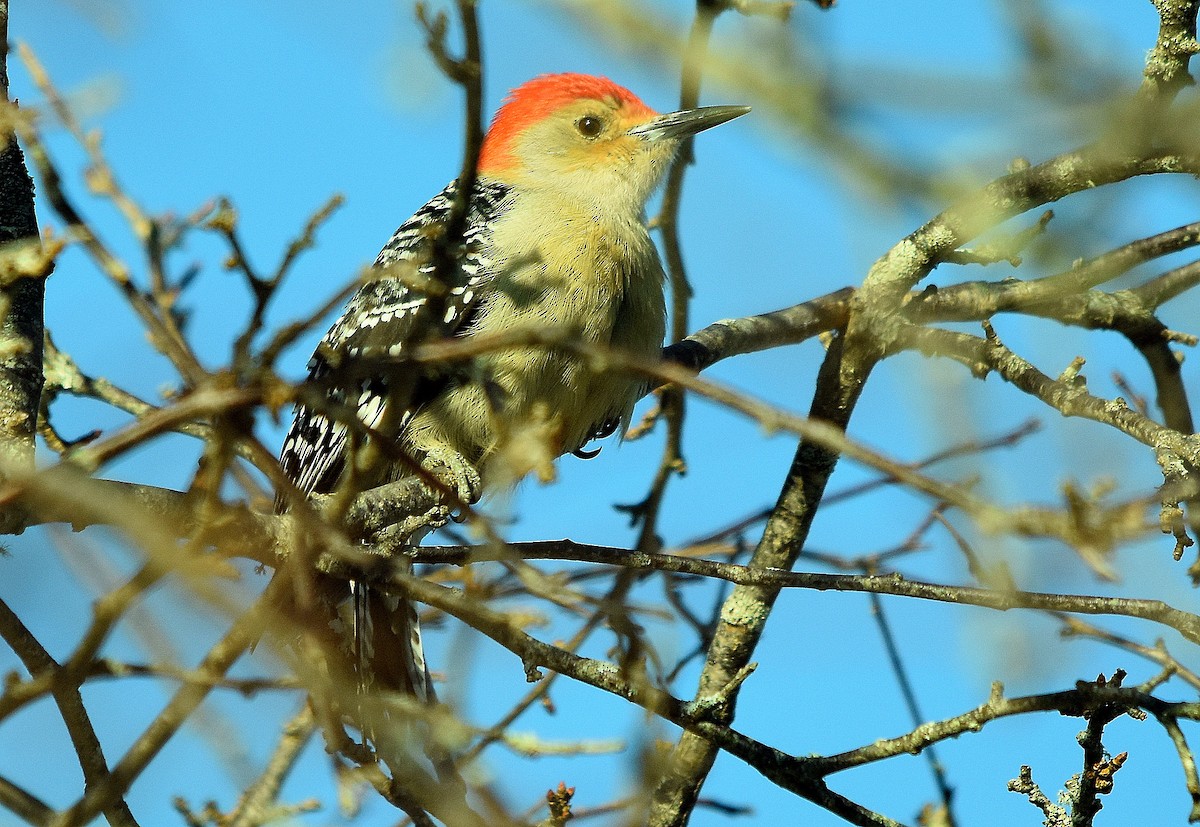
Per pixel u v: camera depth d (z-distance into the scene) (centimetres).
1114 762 903
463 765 785
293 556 682
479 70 654
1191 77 914
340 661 881
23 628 774
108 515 604
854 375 1145
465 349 643
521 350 1133
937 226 1116
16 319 866
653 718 882
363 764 832
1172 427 1212
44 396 1168
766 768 909
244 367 593
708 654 1175
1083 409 1016
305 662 733
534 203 1216
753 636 1150
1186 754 855
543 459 777
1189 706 859
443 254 700
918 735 899
